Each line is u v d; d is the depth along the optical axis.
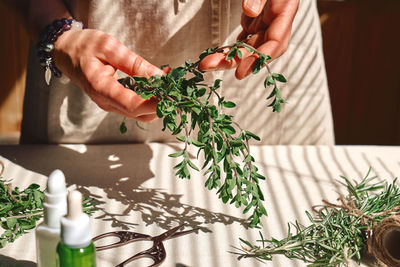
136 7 0.92
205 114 0.69
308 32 1.10
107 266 0.65
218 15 0.93
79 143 1.07
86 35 0.79
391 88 2.02
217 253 0.68
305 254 0.67
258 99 1.12
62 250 0.55
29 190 0.78
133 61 0.78
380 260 0.65
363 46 1.95
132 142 1.08
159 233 0.72
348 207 0.73
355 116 2.09
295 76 1.12
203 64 0.72
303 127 1.16
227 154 0.69
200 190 0.85
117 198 0.81
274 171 0.92
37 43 0.83
